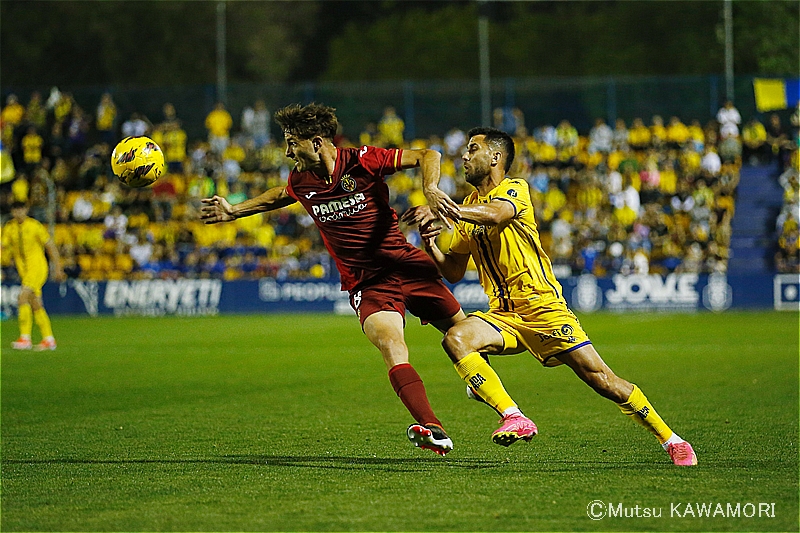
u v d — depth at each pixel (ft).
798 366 92.68
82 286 187.62
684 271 189.26
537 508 37.40
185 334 139.23
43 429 59.77
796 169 210.38
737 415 62.69
